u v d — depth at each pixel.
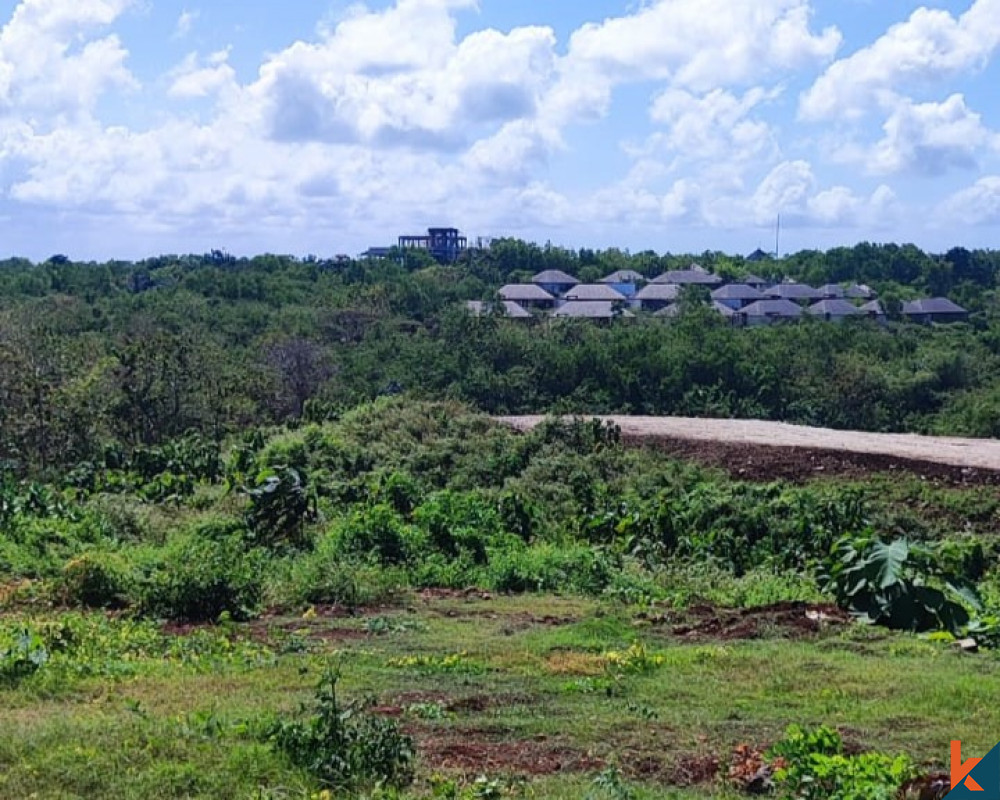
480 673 9.75
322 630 11.93
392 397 28.48
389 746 6.90
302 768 6.71
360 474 22.55
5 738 7.06
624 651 10.62
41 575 14.44
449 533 16.50
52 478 26.59
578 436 24.38
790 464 22.58
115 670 9.51
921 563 12.43
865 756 6.79
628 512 18.73
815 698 8.84
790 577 15.17
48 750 6.88
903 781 6.58
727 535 17.20
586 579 15.03
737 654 10.36
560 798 6.42
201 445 26.12
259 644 11.04
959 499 19.73
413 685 9.23
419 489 20.00
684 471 22.66
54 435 31.56
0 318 35.84
